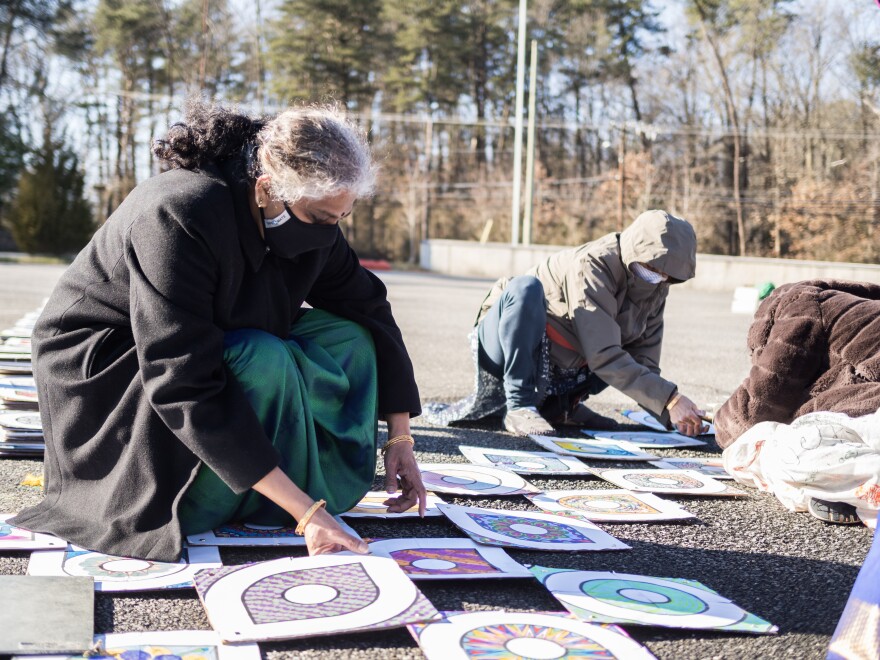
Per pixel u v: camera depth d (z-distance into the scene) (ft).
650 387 11.09
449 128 144.36
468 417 12.63
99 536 6.42
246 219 6.45
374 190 6.37
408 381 7.65
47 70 107.65
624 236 11.60
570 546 7.07
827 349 9.11
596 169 140.67
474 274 87.51
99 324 6.74
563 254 12.28
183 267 6.14
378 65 137.28
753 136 124.36
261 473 6.02
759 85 123.95
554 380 12.59
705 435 12.82
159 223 6.22
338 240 7.50
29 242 89.04
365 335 7.60
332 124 6.18
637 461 10.84
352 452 7.38
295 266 6.96
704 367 21.44
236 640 4.99
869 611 4.78
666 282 11.48
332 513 7.27
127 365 6.56
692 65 127.44
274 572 5.88
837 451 8.02
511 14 139.64
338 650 5.12
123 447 6.50
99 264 6.74
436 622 5.31
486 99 145.28
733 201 121.49
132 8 125.80
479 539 7.04
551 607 5.86
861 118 118.11
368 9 130.41
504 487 8.95
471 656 4.89
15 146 94.32
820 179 120.06
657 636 5.48
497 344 12.20
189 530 6.69
